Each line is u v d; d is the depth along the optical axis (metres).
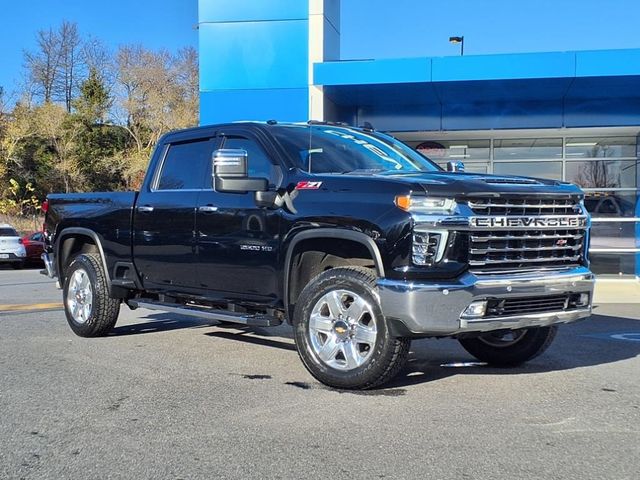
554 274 5.23
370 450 4.12
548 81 12.47
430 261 4.81
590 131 14.59
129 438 4.41
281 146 5.99
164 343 7.57
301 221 5.45
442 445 4.20
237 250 6.02
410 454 4.05
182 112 51.81
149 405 5.12
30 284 16.12
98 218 7.66
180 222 6.58
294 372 6.12
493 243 5.02
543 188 5.34
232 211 6.07
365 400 5.16
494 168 15.40
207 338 7.87
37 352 7.10
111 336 8.05
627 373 6.06
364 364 5.20
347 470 3.83
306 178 5.61
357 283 5.18
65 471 3.89
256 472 3.82
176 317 9.54
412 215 4.84
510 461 3.94
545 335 6.14
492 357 6.40
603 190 15.04
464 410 4.91
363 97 14.02
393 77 12.65
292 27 13.78
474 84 12.74
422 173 5.60
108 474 3.83
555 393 5.37
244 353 6.99
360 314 5.20
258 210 5.85
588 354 6.94
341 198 5.27
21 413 4.97
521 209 5.18
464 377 5.91
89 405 5.14
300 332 5.52
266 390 5.50
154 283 7.09
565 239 5.44
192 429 4.56
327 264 5.78
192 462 3.98
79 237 8.12
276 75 13.86
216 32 14.02
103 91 51.25
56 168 46.06
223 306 6.53
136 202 7.19
